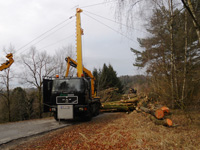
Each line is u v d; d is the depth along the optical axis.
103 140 4.93
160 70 10.50
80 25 11.53
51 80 9.31
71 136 5.67
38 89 24.34
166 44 10.30
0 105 25.92
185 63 8.68
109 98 20.22
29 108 26.62
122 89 32.06
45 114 26.91
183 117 7.36
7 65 10.44
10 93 25.41
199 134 5.02
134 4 4.36
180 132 5.43
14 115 26.81
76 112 8.43
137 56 20.23
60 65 25.58
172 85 8.88
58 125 8.00
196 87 7.98
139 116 8.93
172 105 9.34
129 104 11.79
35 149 4.60
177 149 4.01
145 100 10.37
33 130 7.00
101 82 28.12
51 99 8.66
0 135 6.26
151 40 10.84
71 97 8.28
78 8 11.60
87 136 5.52
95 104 11.33
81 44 11.30
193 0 5.20
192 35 8.48
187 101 7.90
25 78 23.62
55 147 4.65
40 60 24.42
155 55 11.31
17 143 5.28
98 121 8.73
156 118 6.86
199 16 4.86
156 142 4.52
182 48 9.96
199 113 7.72
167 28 9.05
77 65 11.06
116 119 8.91
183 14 7.49
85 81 9.01
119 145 4.45
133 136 5.11
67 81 8.63
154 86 10.94
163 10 7.64
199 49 8.62
